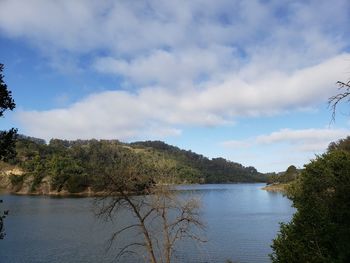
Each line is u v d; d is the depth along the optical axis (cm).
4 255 4712
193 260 4231
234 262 4162
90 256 4584
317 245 1889
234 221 7906
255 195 17925
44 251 4912
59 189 18812
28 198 15825
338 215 2031
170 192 2378
